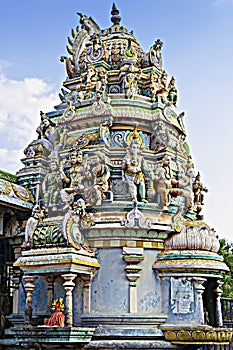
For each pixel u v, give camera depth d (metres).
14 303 19.02
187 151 23.09
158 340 16.86
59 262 16.02
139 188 19.12
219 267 17.75
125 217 17.75
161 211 18.77
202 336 16.55
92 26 25.89
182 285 17.42
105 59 24.17
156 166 20.38
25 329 15.62
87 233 17.67
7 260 20.08
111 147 20.89
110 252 17.77
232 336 18.86
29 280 16.83
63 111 23.17
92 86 22.47
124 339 16.70
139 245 17.83
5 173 20.50
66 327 15.07
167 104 22.05
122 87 23.44
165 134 21.23
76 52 25.16
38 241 16.80
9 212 19.73
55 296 17.64
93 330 16.00
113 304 17.25
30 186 20.69
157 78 23.95
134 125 21.36
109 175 19.39
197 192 21.84
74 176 19.34
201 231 18.25
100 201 18.39
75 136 21.47
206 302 18.91
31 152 21.59
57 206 19.62
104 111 20.86
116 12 26.83
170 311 17.33
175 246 17.98
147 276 17.73
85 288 17.38
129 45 24.08
